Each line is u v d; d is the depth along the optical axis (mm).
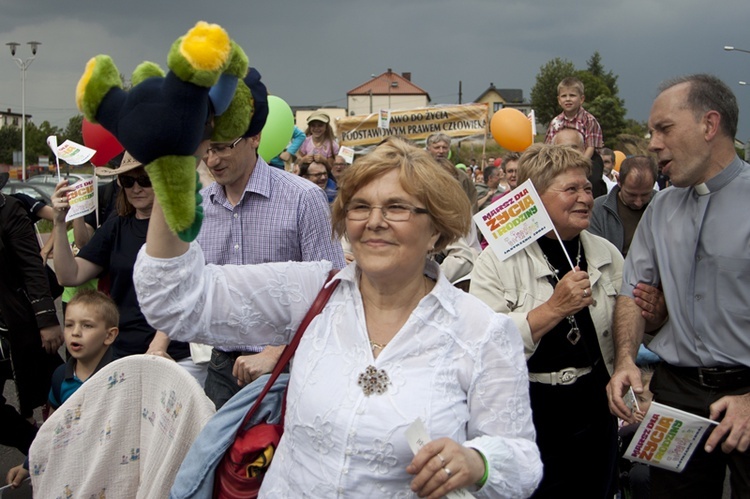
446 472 1777
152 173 1694
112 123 1704
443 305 2021
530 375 3283
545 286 3334
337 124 22156
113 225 4527
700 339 3119
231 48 1653
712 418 2889
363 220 2051
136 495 2713
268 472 2133
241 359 3254
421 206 2037
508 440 1962
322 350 2059
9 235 4637
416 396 1929
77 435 2697
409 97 92125
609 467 3375
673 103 3031
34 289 4688
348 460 1921
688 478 3291
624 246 5801
